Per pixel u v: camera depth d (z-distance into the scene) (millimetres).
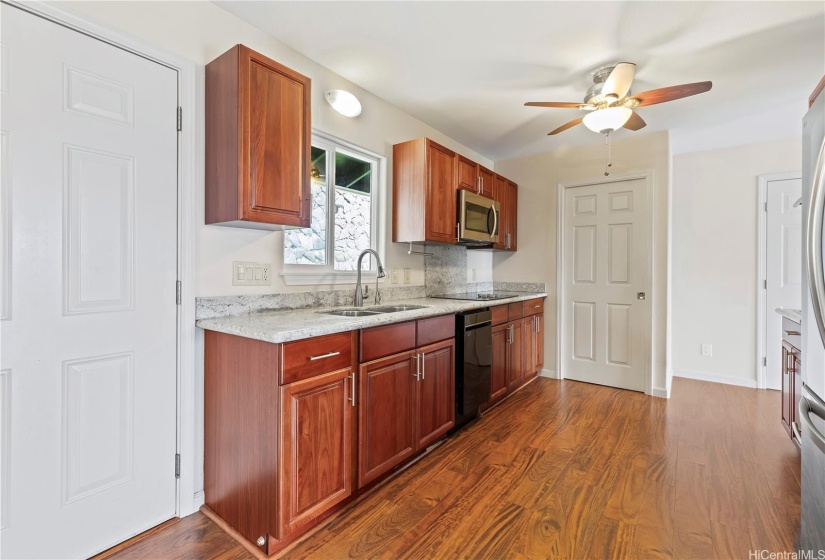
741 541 1539
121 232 1542
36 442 1352
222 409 1680
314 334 1537
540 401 3250
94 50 1464
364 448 1804
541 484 1963
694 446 2387
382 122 2820
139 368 1600
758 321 3658
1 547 1289
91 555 1475
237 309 1921
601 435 2564
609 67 2324
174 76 1693
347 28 1999
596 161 3727
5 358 1289
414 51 2195
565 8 1816
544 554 1479
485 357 2840
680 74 2387
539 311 3920
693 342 3967
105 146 1496
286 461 1455
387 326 1941
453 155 3076
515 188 4145
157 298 1646
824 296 1099
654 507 1763
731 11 1812
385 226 2867
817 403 1275
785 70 2332
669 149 3359
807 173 1448
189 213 1734
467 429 2672
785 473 2051
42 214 1355
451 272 3656
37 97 1337
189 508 1740
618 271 3637
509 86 2604
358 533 1602
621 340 3617
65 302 1408
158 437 1658
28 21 1316
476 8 1832
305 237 2355
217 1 1798
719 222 3834
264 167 1716
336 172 2572
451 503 1807
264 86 1718
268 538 1475
